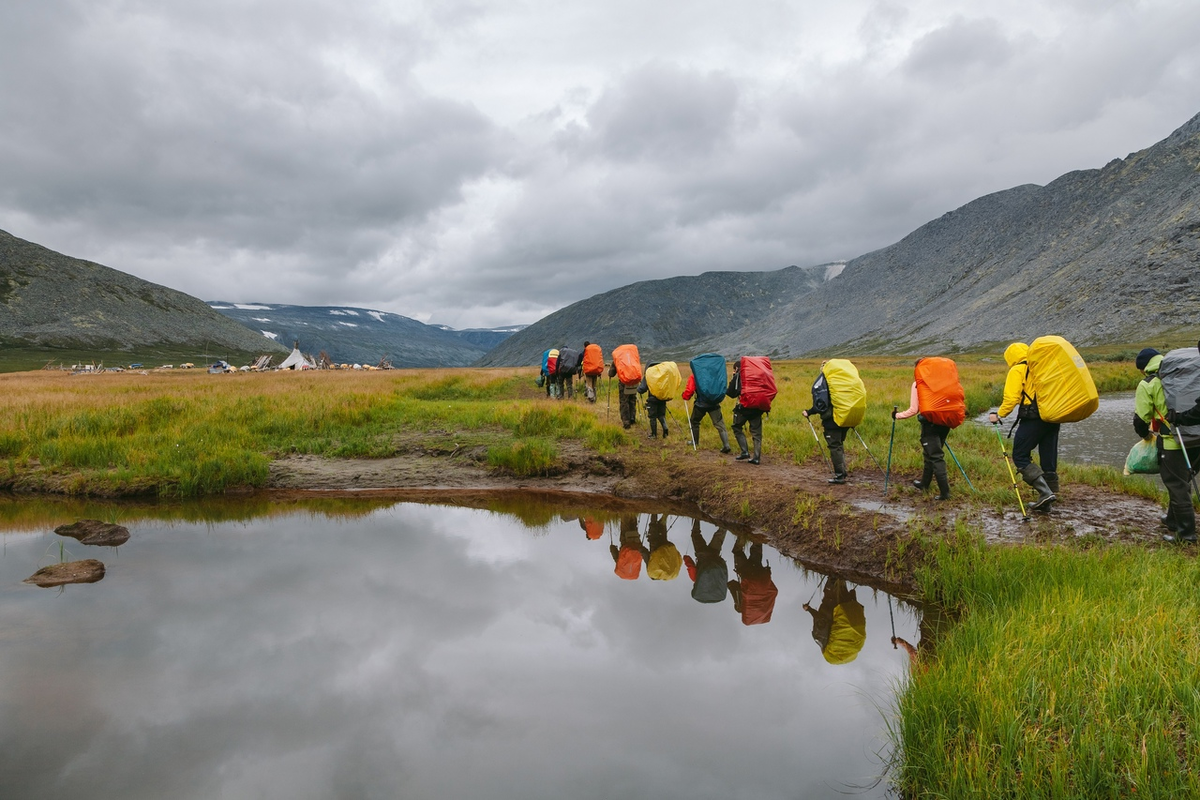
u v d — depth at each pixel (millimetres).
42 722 4418
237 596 6867
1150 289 112000
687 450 12805
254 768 3969
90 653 5441
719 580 7691
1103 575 5750
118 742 4211
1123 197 166000
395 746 4250
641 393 15180
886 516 8188
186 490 11664
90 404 16422
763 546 8875
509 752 4195
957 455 11000
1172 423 6520
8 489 11773
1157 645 4176
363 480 12680
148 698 4766
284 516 10531
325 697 4848
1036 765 3373
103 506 10922
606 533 9695
